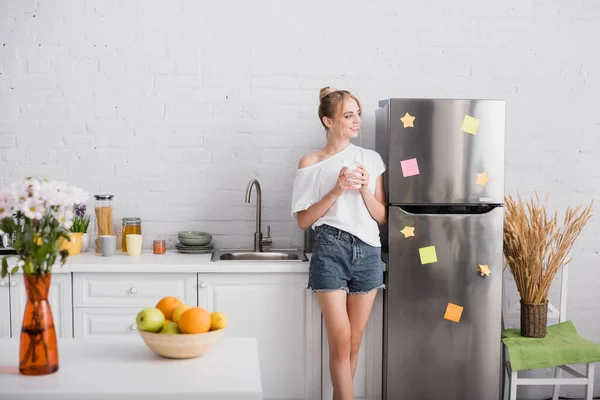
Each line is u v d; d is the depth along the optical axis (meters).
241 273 3.15
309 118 3.63
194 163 3.62
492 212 3.13
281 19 3.60
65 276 3.12
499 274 3.14
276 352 3.19
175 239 3.64
